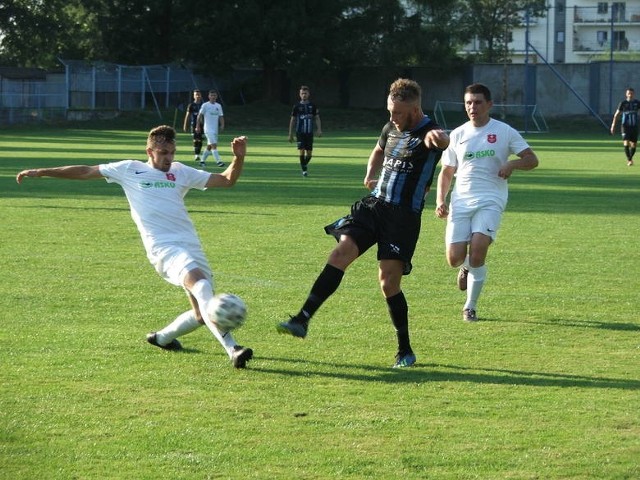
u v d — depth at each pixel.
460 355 10.26
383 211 9.92
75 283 13.90
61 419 7.87
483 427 7.82
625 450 7.31
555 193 29.62
